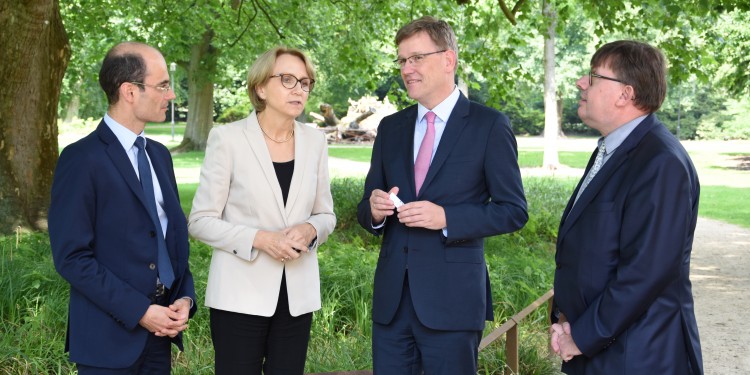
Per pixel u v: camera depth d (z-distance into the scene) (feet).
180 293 9.50
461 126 10.44
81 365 8.94
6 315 16.96
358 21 41.86
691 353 8.26
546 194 49.62
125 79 9.05
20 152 30.01
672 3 30.32
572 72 146.20
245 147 10.12
